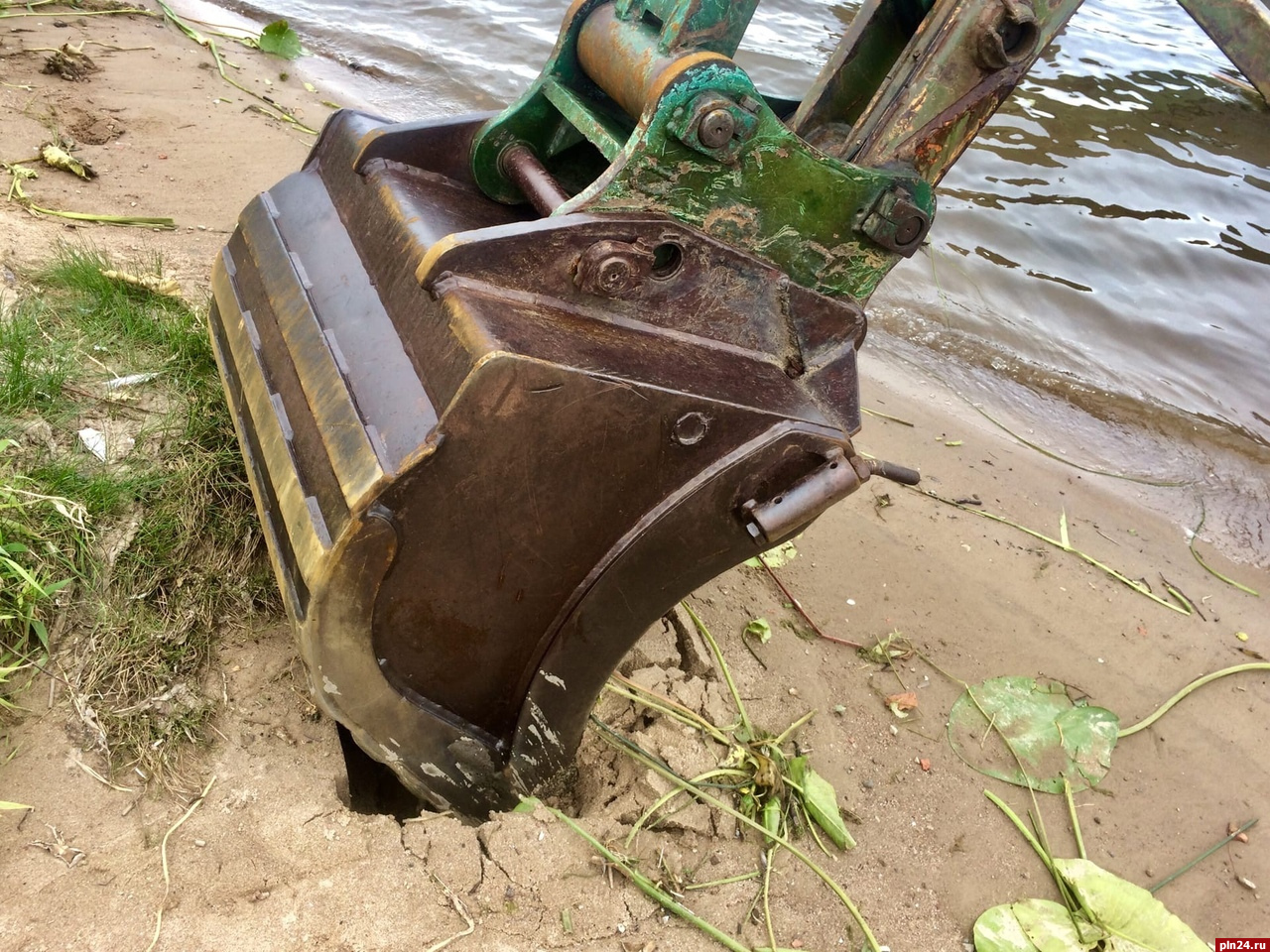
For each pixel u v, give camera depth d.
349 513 1.74
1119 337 5.42
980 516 4.03
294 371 2.10
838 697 3.07
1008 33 2.05
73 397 2.92
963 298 5.61
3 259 3.48
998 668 3.31
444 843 2.18
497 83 7.52
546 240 1.86
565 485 1.85
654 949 2.16
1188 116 7.76
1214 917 2.69
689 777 2.55
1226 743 3.22
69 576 2.41
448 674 2.07
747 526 2.06
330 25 8.17
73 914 1.91
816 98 2.29
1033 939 2.40
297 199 2.57
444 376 1.75
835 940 2.35
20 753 2.13
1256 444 4.78
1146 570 3.90
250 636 2.50
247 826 2.12
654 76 1.96
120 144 5.15
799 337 2.22
